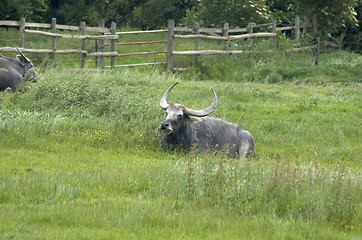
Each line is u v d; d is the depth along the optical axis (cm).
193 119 4097
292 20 12194
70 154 3738
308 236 2308
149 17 13725
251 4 11544
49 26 8481
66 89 5169
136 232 2238
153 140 4334
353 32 12794
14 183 2800
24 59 6134
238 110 5934
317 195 2755
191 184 2861
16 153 3603
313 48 10919
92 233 2178
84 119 4641
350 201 2623
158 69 8812
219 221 2397
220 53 9425
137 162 3656
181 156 4009
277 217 2520
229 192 2769
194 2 13412
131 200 2677
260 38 10606
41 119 4431
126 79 7438
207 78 8762
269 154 4475
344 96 7075
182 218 2394
